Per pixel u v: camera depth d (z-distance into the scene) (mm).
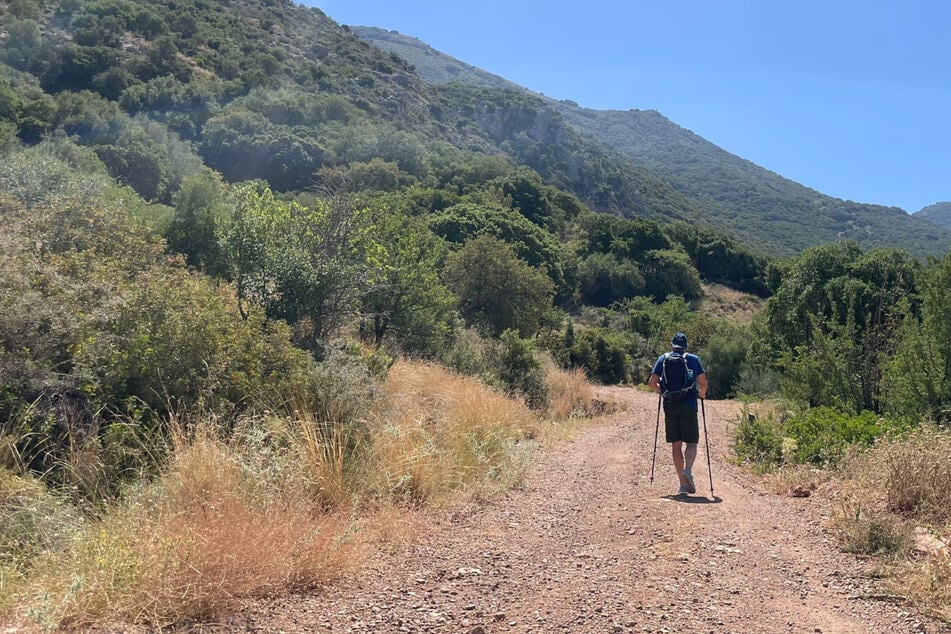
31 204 14453
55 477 5133
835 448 8688
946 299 10055
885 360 11914
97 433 5520
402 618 3461
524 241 58875
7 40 76812
